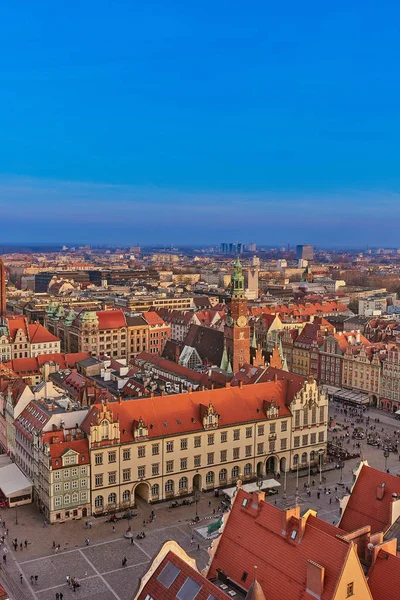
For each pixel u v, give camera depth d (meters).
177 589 76.50
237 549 86.62
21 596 109.25
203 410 155.12
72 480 138.25
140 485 149.62
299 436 169.88
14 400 167.62
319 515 139.50
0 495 150.50
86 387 175.00
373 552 81.56
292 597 76.75
